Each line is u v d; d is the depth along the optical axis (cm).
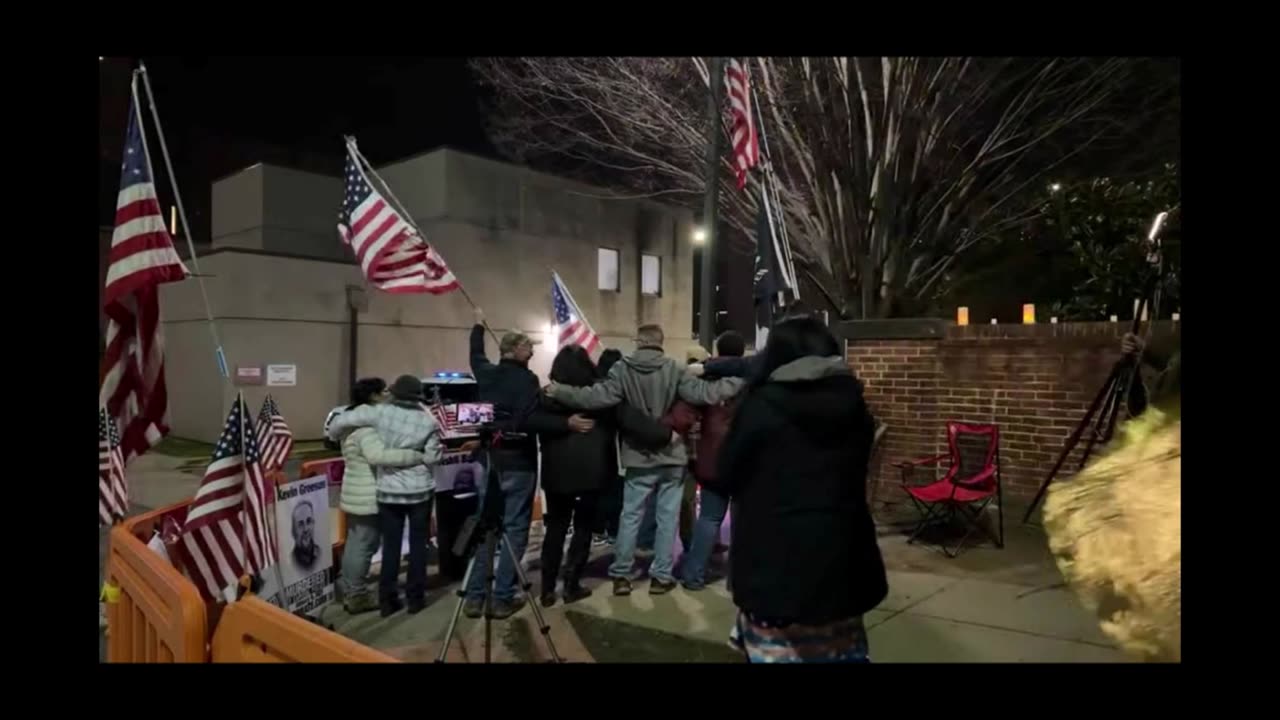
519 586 573
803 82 1017
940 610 516
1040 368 745
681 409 578
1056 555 578
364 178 639
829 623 306
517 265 2280
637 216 2588
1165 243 757
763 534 307
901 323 823
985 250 1158
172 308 2045
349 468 584
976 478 671
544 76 1358
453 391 1368
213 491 478
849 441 315
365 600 588
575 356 575
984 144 1066
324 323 1950
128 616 464
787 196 1180
